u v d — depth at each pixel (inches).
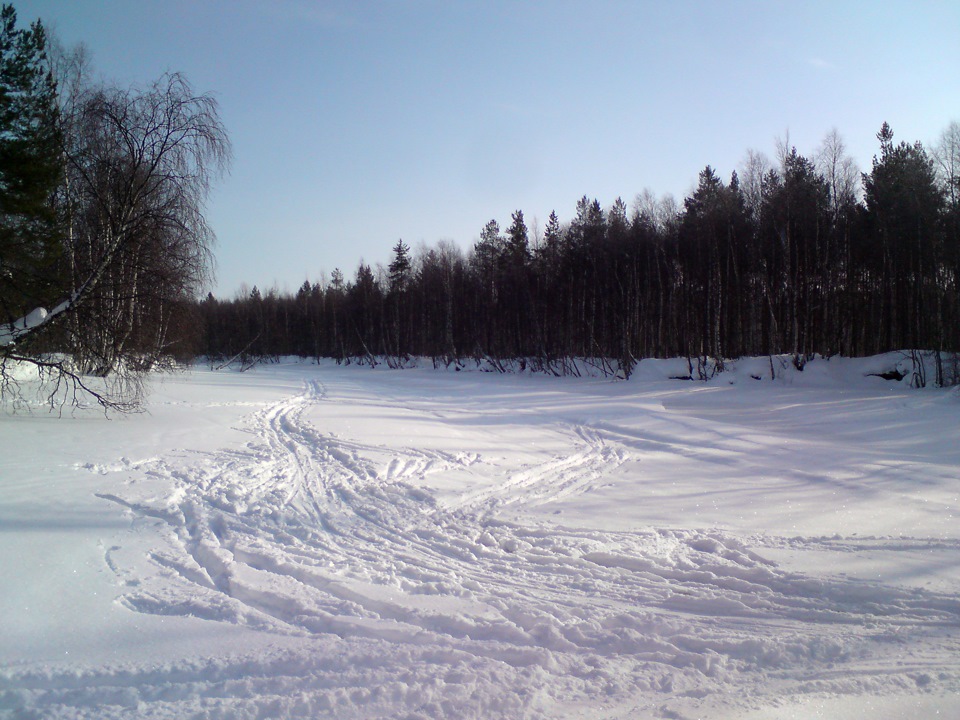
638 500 387.5
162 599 212.7
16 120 596.7
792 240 1267.2
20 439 462.3
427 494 382.3
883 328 1481.3
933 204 1162.0
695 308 1555.1
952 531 316.2
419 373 1959.9
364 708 147.7
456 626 196.2
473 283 2298.2
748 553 275.1
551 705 150.1
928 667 170.4
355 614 205.3
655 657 176.2
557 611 209.9
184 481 372.5
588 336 1792.6
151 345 684.7
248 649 176.9
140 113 551.5
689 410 904.9
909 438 645.9
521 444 598.9
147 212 546.9
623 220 1792.6
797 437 670.5
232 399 879.7
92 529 279.3
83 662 167.5
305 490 387.5
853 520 339.3
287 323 3412.9
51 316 531.2
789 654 177.0
